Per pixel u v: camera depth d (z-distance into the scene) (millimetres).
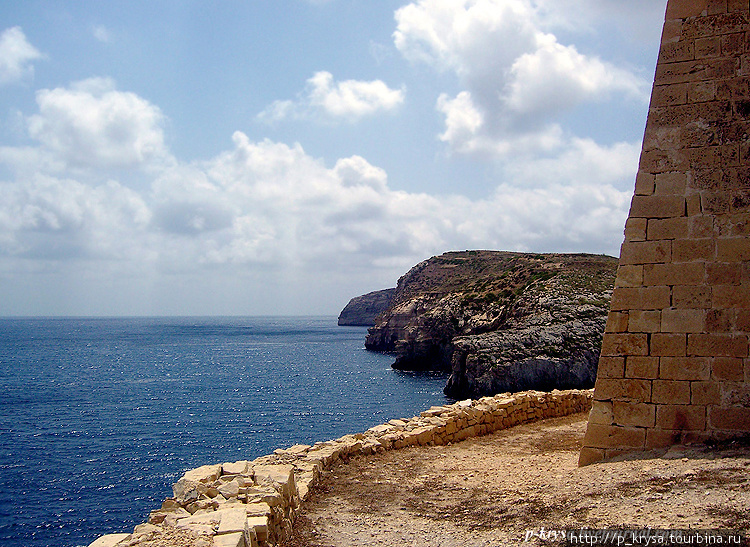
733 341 11336
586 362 68438
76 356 142750
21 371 106812
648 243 12117
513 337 74312
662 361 11789
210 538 6875
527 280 106375
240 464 10914
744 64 11844
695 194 11875
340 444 14789
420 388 84562
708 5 12227
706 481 9062
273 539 8344
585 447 12250
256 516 7906
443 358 108438
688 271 11758
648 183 12250
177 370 110812
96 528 30953
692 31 12289
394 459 14664
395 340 152250
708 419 11359
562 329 74938
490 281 118500
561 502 9539
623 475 10289
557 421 20578
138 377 99125
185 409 67250
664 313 11859
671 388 11680
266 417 62188
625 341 12109
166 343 197750
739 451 10469
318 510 10609
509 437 18000
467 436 18016
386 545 8578
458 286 142250
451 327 106938
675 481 9344
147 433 53750
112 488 37344
